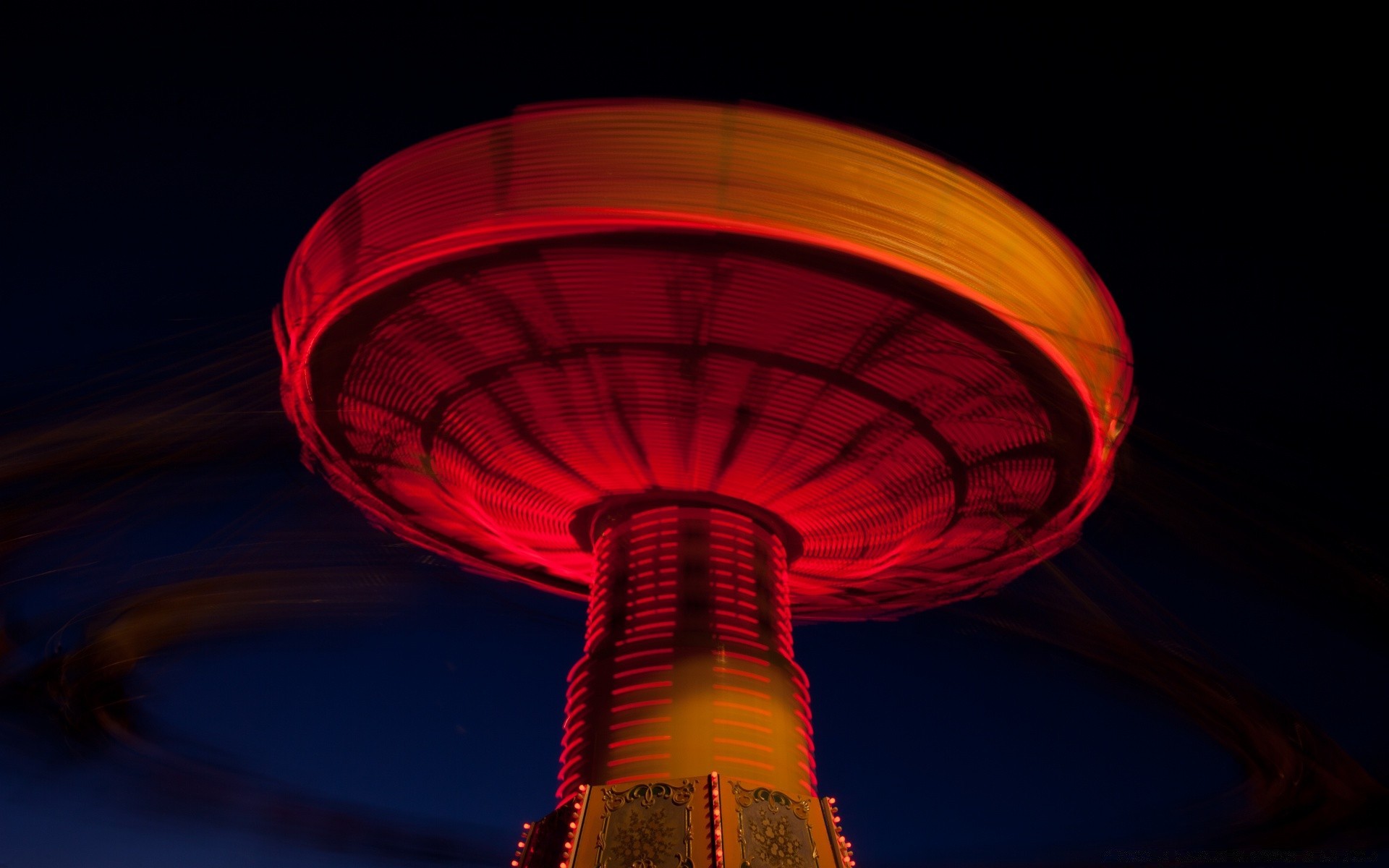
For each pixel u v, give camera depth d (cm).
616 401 1119
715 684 1131
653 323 1034
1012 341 1016
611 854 1041
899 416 1128
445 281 1012
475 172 980
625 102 970
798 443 1161
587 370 1090
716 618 1181
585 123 967
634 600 1209
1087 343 1059
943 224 975
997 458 1180
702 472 1220
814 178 949
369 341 1095
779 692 1165
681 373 1080
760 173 943
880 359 1061
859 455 1180
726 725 1112
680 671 1137
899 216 961
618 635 1191
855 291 981
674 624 1173
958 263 972
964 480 1212
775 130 956
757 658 1169
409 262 995
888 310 999
